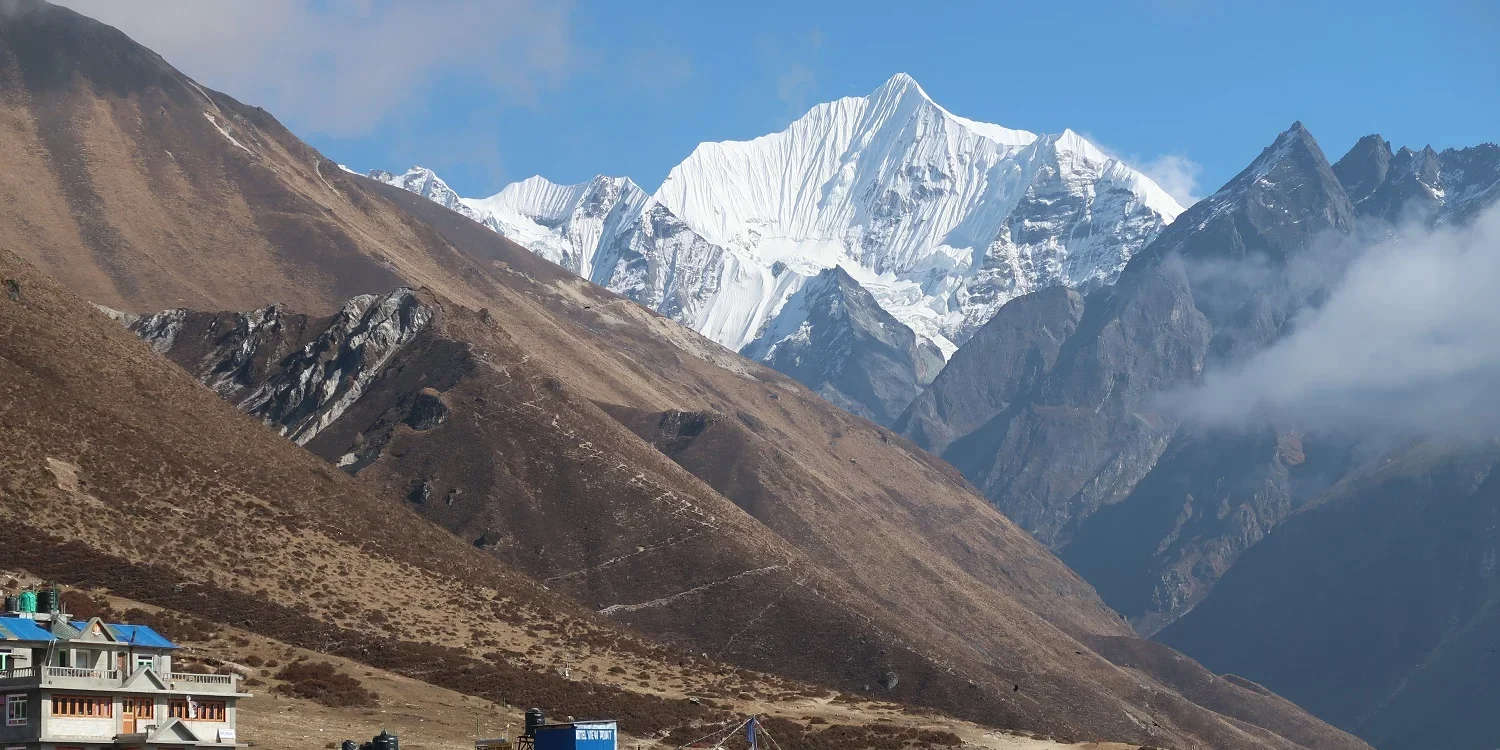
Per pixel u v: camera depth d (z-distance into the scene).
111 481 175.50
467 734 134.88
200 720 98.69
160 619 146.25
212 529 177.25
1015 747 164.38
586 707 154.75
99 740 93.75
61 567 152.50
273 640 152.75
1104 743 170.50
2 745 92.06
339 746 119.75
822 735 157.38
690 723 156.75
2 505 159.88
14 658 96.56
